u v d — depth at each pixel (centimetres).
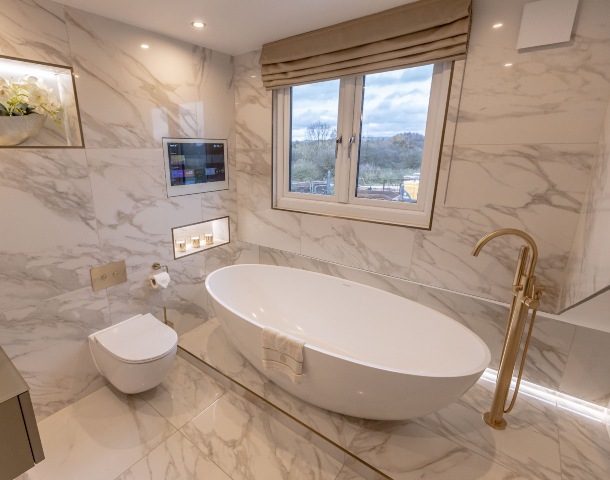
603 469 146
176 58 208
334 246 235
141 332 193
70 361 183
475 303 188
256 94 242
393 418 157
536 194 161
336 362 143
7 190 148
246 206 272
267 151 248
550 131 152
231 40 213
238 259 287
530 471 145
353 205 227
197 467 152
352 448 155
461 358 167
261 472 150
